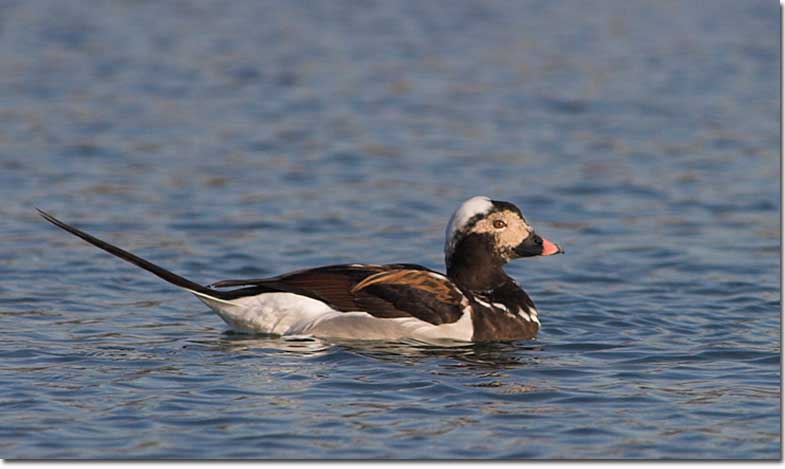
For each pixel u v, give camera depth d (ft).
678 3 131.44
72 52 103.50
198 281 48.73
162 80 94.22
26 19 116.78
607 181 67.67
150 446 28.99
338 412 31.55
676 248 54.70
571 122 82.89
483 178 68.13
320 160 71.92
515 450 29.07
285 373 35.06
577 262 52.60
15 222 57.21
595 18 123.54
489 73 98.94
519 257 42.93
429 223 58.95
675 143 76.79
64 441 29.25
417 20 121.90
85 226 56.85
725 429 30.71
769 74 98.27
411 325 39.65
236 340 39.09
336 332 39.42
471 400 32.81
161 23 117.70
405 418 31.19
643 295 47.16
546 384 34.58
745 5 129.90
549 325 42.65
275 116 83.56
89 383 33.71
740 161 72.28
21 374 34.55
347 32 115.55
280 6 128.77
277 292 40.16
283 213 60.18
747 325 42.47
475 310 40.55
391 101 88.79
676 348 39.11
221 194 63.72
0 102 84.99
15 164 68.69
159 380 34.09
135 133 77.56
